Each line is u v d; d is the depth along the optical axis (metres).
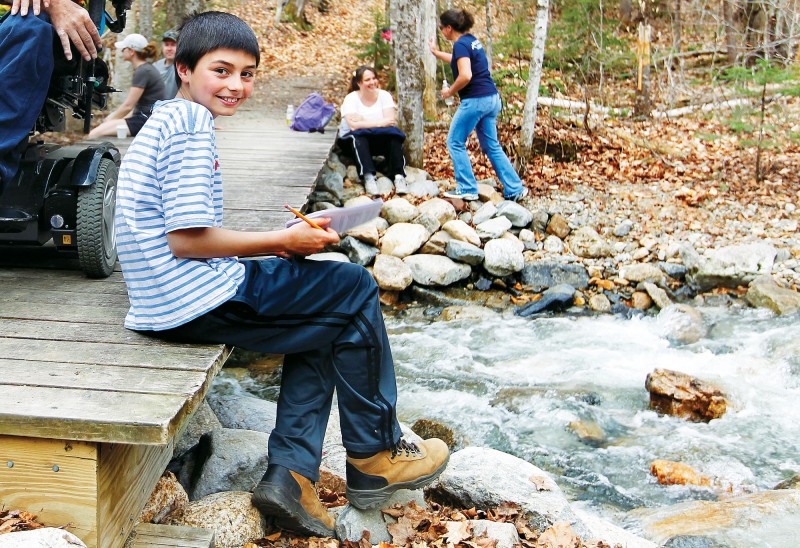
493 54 11.94
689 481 3.95
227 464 3.11
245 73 2.57
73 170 3.57
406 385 5.20
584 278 6.77
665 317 6.13
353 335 2.65
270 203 6.14
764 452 4.25
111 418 2.16
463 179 7.80
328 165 8.45
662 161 8.99
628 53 11.63
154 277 2.53
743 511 3.45
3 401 2.26
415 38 8.30
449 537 2.71
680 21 14.17
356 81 8.27
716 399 4.69
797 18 10.93
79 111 3.96
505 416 4.72
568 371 5.36
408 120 8.48
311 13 20.12
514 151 9.28
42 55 3.12
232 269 2.59
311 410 2.75
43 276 3.76
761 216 7.64
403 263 6.70
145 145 2.47
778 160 8.97
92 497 2.21
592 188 8.33
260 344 2.65
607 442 4.42
